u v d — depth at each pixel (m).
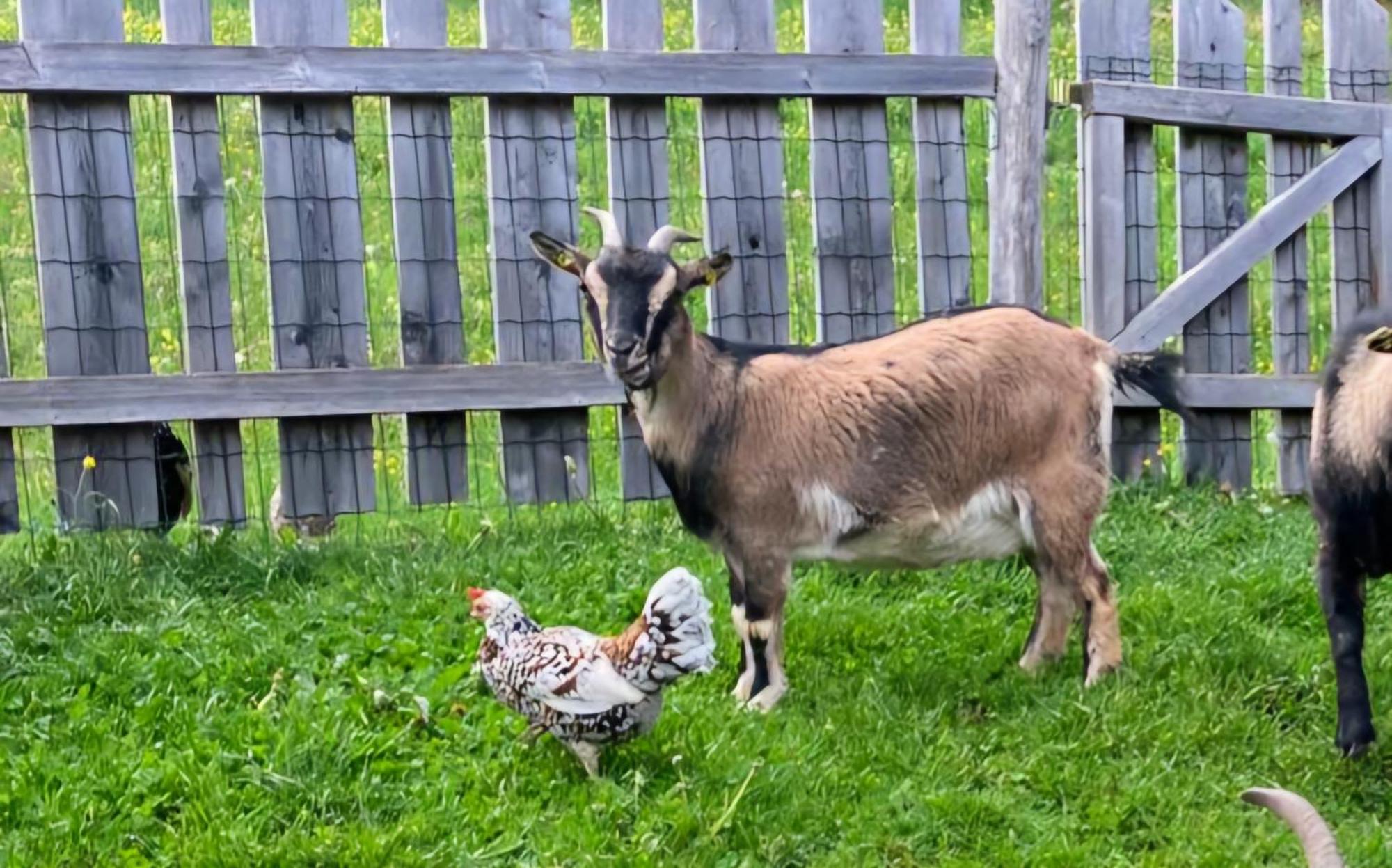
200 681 5.45
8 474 6.71
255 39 6.78
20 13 6.55
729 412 5.55
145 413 6.72
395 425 9.16
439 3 7.00
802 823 4.69
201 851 4.40
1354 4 8.35
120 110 6.71
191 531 6.96
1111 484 7.44
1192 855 4.61
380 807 4.71
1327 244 11.62
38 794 4.70
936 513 5.66
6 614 6.00
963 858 4.61
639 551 6.88
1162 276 10.95
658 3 7.24
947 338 5.70
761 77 7.25
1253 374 8.24
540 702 4.76
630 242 7.30
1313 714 5.52
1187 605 6.37
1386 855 4.62
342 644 5.74
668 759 4.91
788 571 5.61
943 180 7.65
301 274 6.95
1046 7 7.48
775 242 7.46
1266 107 8.02
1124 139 7.84
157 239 10.48
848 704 5.46
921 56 7.43
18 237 10.55
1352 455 5.00
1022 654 6.00
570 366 7.22
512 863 4.47
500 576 6.54
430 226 7.11
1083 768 5.07
